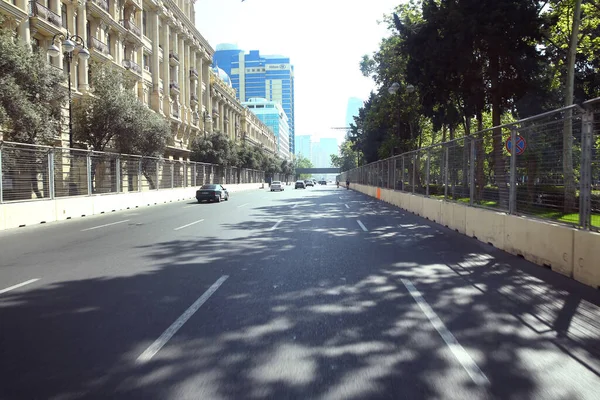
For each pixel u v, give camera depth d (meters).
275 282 6.71
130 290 6.29
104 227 14.72
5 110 16.09
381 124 40.78
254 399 3.18
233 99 83.81
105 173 22.59
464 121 26.80
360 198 35.41
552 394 3.26
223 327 4.70
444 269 7.61
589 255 6.46
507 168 9.79
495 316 5.04
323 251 9.52
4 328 4.72
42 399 3.21
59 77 20.12
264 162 95.38
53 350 4.10
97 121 26.16
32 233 13.38
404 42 21.38
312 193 48.50
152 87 45.09
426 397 3.20
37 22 25.62
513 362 3.80
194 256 8.99
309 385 3.39
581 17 20.31
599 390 3.32
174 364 3.78
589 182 6.70
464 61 18.80
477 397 3.21
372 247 10.06
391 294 5.99
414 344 4.20
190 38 56.19
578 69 23.34
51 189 17.45
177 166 34.94
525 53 19.08
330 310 5.28
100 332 4.58
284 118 190.75
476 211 11.40
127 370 3.67
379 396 3.22
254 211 21.30
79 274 7.39
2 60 16.81
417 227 14.14
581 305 5.46
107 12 34.50
